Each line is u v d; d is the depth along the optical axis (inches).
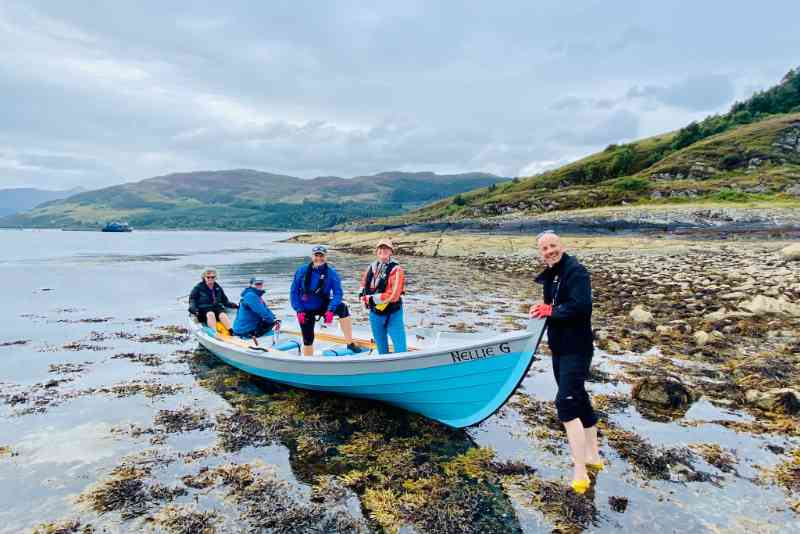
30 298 779.4
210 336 392.8
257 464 229.8
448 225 2504.9
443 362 255.3
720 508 190.2
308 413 293.7
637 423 267.6
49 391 329.7
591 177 3885.3
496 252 1571.1
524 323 562.9
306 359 299.6
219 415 289.9
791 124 3004.4
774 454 232.2
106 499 198.8
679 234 1565.0
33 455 237.6
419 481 214.1
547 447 247.0
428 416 282.5
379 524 183.3
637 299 656.4
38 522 183.5
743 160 2763.3
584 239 1515.7
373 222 4574.3
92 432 264.7
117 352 435.5
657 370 354.3
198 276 1147.9
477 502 197.2
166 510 191.5
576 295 186.1
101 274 1186.6
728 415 277.1
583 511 189.0
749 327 449.4
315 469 225.5
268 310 392.2
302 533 177.9
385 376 277.1
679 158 3024.1
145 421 280.2
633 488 205.0
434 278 1037.8
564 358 197.9
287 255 2016.5
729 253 1052.5
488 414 253.9
